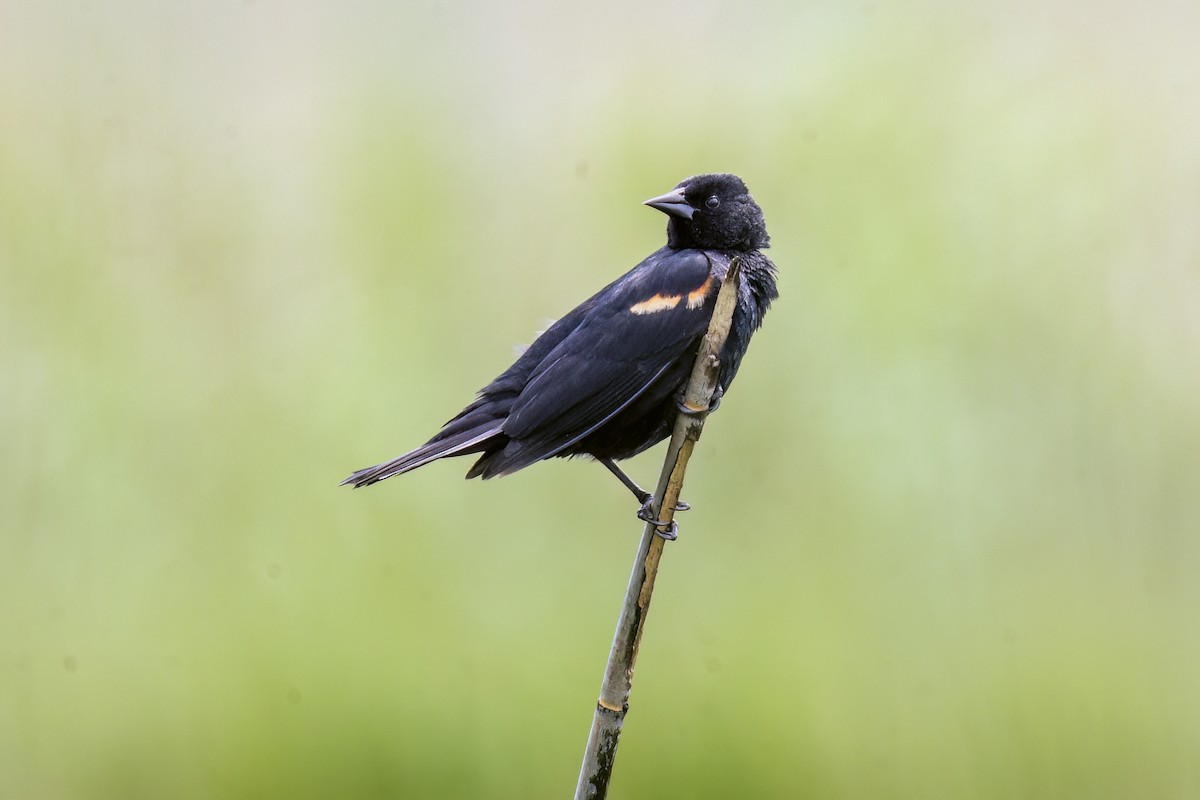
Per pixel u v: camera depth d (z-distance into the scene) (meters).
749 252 8.49
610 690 6.53
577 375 7.70
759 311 8.48
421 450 7.69
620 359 7.70
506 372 8.11
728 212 8.39
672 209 8.37
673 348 7.73
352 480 7.47
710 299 7.83
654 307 7.79
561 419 7.69
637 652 6.55
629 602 6.57
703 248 8.44
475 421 7.89
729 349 7.95
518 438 7.69
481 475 7.94
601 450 8.04
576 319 8.14
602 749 6.53
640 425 7.93
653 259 8.35
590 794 6.55
